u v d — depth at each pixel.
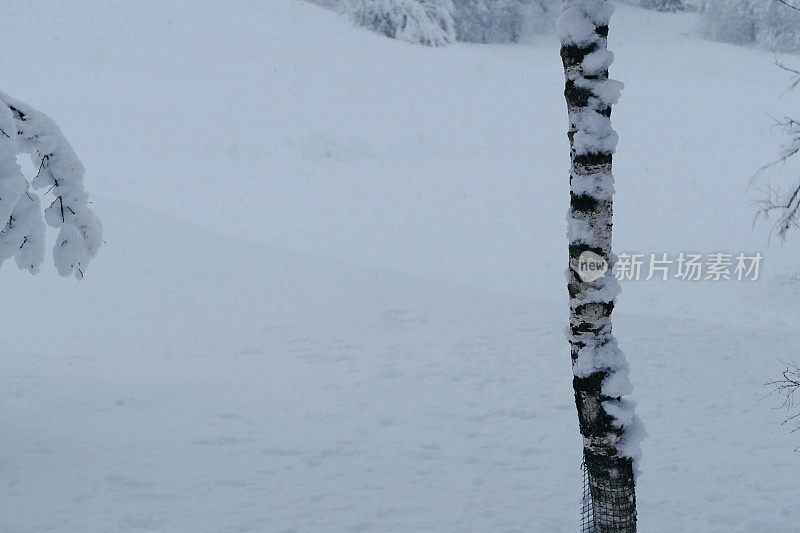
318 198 30.45
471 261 23.67
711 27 76.00
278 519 7.70
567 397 11.79
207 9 64.56
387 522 7.70
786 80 57.94
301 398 11.69
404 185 32.75
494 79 55.56
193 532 7.36
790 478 8.84
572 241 5.57
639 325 16.20
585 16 5.39
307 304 17.69
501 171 35.25
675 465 9.25
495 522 7.70
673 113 46.12
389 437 10.15
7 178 7.74
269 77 50.62
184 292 18.58
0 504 7.69
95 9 59.19
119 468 8.77
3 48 49.62
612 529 5.68
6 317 16.31
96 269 20.16
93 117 40.12
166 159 35.09
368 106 46.69
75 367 12.98
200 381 12.45
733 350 14.47
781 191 30.22
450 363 13.45
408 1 66.88
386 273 20.66
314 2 77.44
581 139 5.44
